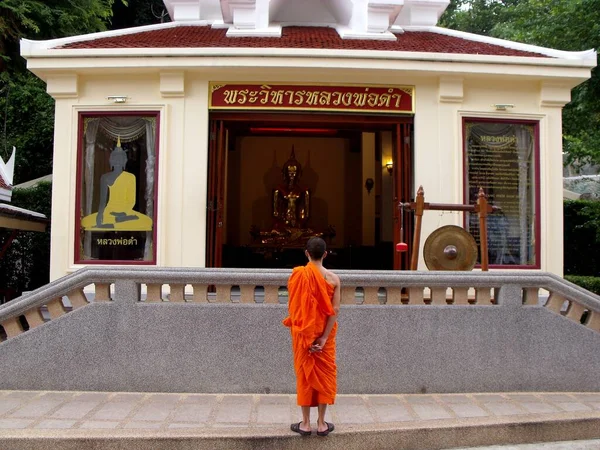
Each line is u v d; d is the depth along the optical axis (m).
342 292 6.79
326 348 5.25
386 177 14.34
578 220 15.85
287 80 9.32
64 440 5.10
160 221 9.13
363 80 9.37
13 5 12.47
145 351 6.57
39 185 14.45
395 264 9.58
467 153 9.61
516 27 15.42
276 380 6.59
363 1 11.11
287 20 12.70
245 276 6.64
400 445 5.43
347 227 17.14
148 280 6.64
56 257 9.12
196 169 9.26
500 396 6.64
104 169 9.38
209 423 5.56
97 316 6.59
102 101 9.30
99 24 14.95
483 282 6.86
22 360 6.57
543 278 6.95
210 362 6.58
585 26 12.50
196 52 8.85
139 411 5.88
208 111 9.35
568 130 14.09
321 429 5.29
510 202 9.68
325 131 16.19
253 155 17.50
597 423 5.84
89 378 6.55
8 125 18.70
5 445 5.09
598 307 6.98
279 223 16.17
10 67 13.42
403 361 6.71
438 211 9.42
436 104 9.50
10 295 11.88
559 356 6.90
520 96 9.63
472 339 6.81
